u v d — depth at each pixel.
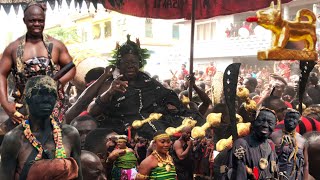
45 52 4.75
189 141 6.58
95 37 35.00
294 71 16.38
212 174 6.35
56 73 4.42
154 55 33.31
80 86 9.12
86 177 5.36
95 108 7.50
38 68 4.60
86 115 7.15
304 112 7.59
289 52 4.84
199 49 30.83
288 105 8.12
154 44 33.38
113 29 33.56
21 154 3.56
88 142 6.38
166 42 33.88
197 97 10.23
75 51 9.27
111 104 7.80
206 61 30.81
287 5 24.30
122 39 32.78
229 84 4.95
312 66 5.67
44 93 3.51
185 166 6.70
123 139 6.02
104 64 8.94
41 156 3.56
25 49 4.70
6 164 3.56
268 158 5.04
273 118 4.96
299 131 6.88
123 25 33.03
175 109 8.14
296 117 5.54
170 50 33.25
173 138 7.18
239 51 27.70
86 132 6.86
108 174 6.21
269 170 5.02
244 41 27.34
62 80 4.69
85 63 8.90
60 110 4.61
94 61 8.95
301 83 5.87
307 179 5.77
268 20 4.76
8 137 3.59
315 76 10.62
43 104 3.51
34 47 4.74
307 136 6.38
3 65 4.71
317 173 6.27
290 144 5.53
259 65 28.08
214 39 30.20
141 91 8.04
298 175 5.57
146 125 7.55
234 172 4.97
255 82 11.90
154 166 5.69
